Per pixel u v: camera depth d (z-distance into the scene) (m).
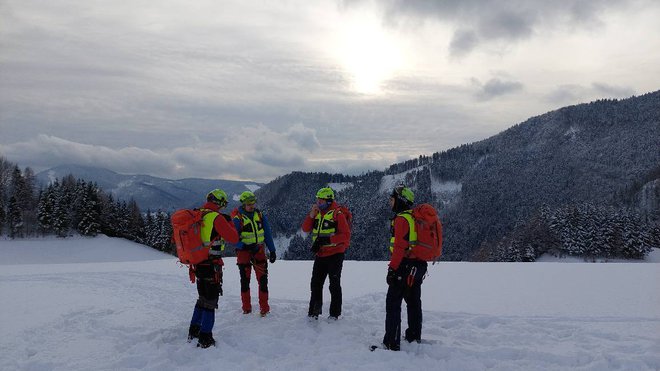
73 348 5.80
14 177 76.44
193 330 5.95
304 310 7.61
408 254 5.74
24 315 7.50
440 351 5.52
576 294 8.71
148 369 4.96
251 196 7.24
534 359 5.32
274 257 7.32
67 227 72.06
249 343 5.75
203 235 5.81
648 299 8.10
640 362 4.95
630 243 66.50
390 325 5.60
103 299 8.84
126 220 79.62
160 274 12.12
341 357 5.26
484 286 9.84
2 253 62.75
